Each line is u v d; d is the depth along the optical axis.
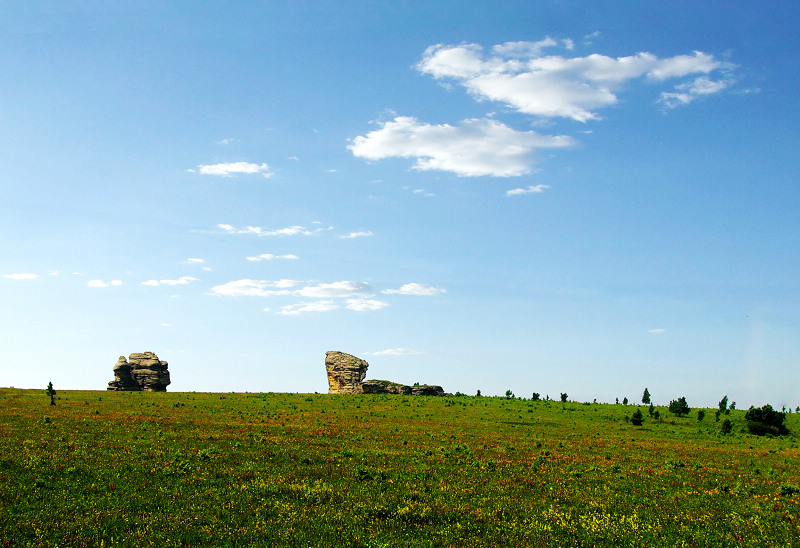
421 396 130.62
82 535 17.77
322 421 69.38
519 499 26.05
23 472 26.39
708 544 19.97
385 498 24.62
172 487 24.77
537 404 118.38
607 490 29.42
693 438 74.88
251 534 18.59
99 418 57.94
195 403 88.62
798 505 27.56
